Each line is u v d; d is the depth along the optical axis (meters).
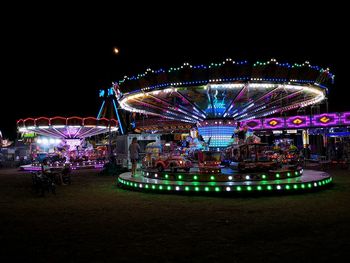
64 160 24.22
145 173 12.08
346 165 19.14
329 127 25.38
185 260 4.02
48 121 24.61
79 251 4.50
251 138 12.92
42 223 6.29
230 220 6.07
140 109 14.52
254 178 9.82
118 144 20.55
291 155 14.56
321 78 10.78
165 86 10.25
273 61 9.52
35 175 11.05
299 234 5.04
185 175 10.36
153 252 4.36
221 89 10.41
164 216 6.58
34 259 4.21
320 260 3.92
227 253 4.23
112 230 5.60
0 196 10.21
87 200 8.95
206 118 12.91
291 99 12.89
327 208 6.95
